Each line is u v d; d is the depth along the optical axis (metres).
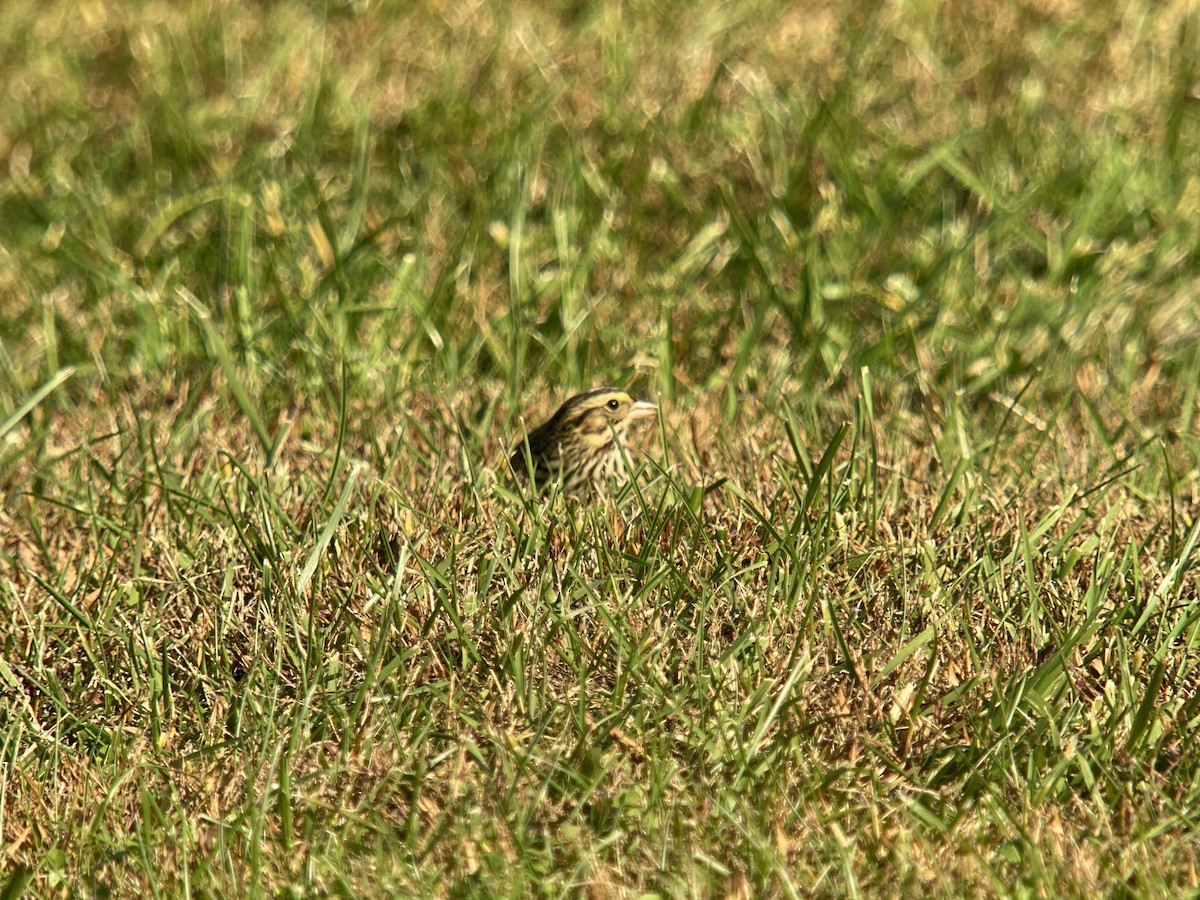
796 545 18.31
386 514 19.84
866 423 22.27
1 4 41.47
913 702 16.06
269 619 17.52
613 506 19.28
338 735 16.23
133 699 17.02
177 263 29.09
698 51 35.75
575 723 15.81
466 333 26.42
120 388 25.70
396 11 39.25
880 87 34.16
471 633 17.23
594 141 32.44
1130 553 17.81
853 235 28.73
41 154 34.19
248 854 14.62
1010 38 36.03
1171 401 23.80
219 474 21.20
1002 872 14.13
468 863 14.25
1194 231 28.47
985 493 20.02
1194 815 14.48
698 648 16.45
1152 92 33.53
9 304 28.83
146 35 38.81
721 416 23.25
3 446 23.02
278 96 35.50
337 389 24.53
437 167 31.39
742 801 14.57
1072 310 26.08
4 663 17.33
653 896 13.77
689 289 26.94
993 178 30.36
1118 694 16.09
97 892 14.44
